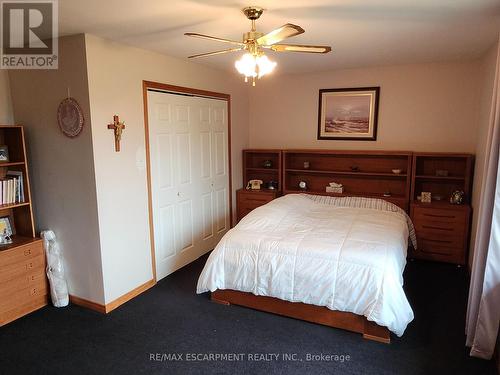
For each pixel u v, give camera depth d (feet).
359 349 8.31
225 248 10.03
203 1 7.00
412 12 7.78
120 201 10.41
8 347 8.56
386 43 10.53
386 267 8.42
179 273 12.95
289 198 13.98
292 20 8.27
